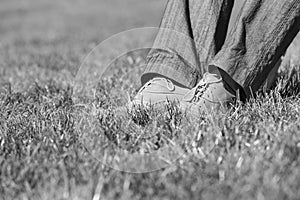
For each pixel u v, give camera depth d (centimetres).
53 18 1636
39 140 286
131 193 214
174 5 329
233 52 298
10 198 221
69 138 282
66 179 223
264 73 303
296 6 292
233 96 306
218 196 207
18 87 475
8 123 324
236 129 270
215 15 320
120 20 1412
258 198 200
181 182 219
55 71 591
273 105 311
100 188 215
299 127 275
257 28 297
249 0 297
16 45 957
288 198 200
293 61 473
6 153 269
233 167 229
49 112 346
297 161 230
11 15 1781
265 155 239
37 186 226
